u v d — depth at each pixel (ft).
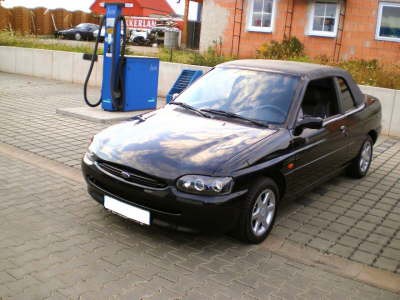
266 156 15.72
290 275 14.25
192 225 14.49
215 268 14.25
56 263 13.80
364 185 23.40
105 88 34.55
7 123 30.19
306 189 18.94
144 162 14.94
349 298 13.30
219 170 14.49
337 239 17.06
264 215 16.17
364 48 62.23
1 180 20.07
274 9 67.00
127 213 15.31
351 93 22.40
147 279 13.34
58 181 20.47
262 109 17.97
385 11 60.49
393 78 38.91
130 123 17.90
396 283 14.35
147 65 36.06
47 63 54.34
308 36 65.36
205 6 72.08
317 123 17.17
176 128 16.92
